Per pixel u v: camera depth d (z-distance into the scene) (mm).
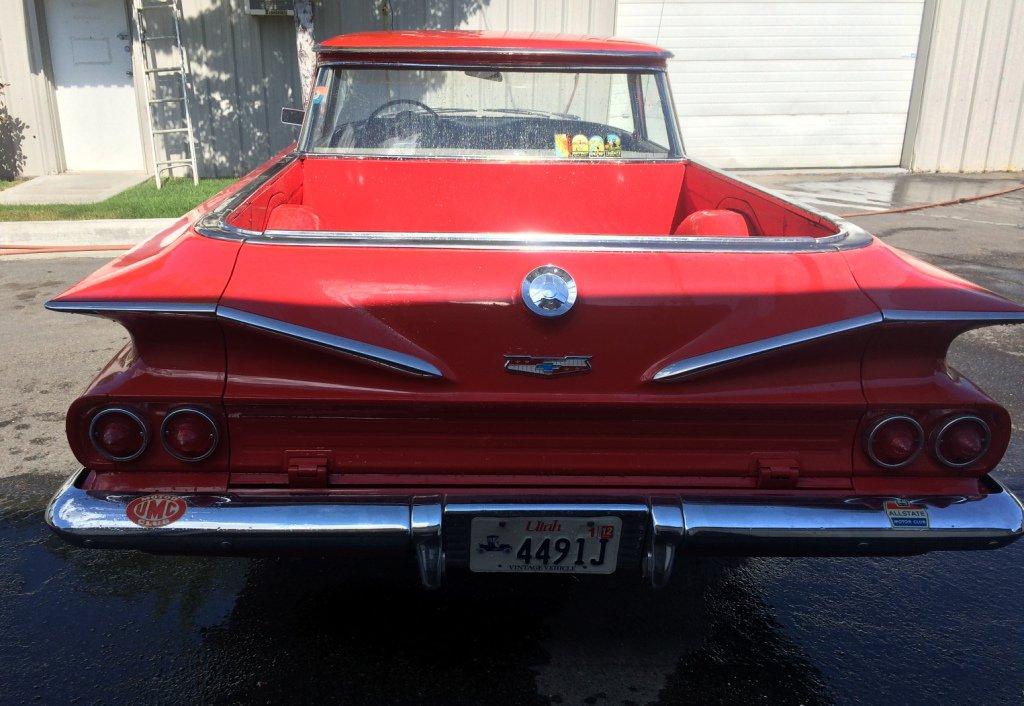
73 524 1803
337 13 9055
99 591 2533
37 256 6527
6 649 2258
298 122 4215
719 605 2531
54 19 8805
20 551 2727
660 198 3623
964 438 1892
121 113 9188
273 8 8547
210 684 2145
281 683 2156
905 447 1896
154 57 8875
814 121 10680
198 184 8617
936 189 9836
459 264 1894
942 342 1907
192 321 1779
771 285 1905
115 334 4742
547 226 3619
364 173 3490
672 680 2199
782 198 2658
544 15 9484
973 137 10906
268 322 1769
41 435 3508
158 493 1866
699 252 1954
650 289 1876
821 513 1880
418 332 1854
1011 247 7062
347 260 1895
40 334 4723
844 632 2418
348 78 3457
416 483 1928
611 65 3467
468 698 2115
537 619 2439
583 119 3586
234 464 1893
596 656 2285
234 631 2359
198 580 2604
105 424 1828
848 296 1884
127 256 2006
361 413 1871
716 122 10484
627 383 1892
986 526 1887
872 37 10344
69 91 9062
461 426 1904
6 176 9047
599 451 1940
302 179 3463
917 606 2551
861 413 1898
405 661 2248
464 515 1865
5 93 8789
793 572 2727
